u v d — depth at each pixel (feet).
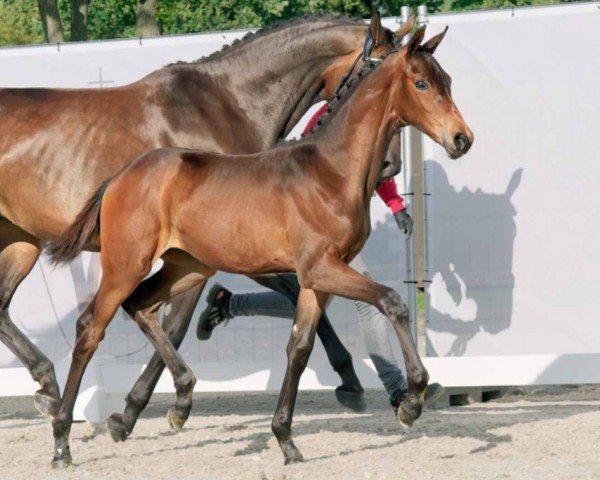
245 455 23.58
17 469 22.72
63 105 26.30
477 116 29.91
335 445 24.11
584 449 23.04
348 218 21.57
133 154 25.84
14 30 82.17
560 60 29.48
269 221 21.97
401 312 20.94
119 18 73.67
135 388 25.27
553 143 29.58
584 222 29.50
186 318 25.75
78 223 23.24
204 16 66.23
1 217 27.20
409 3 69.51
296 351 22.07
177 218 22.76
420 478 20.71
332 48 26.55
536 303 29.84
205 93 26.25
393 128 22.18
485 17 29.76
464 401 31.12
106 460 23.39
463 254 30.12
